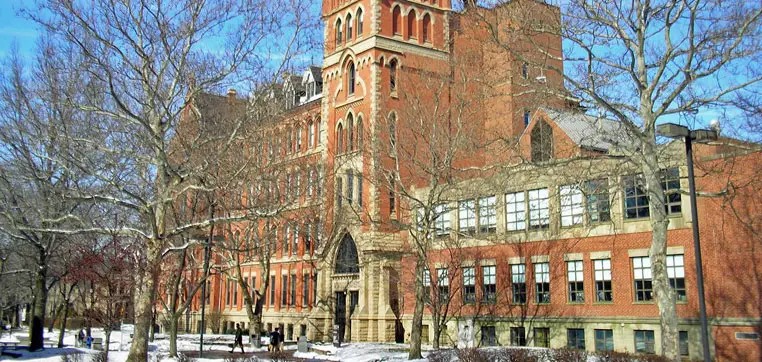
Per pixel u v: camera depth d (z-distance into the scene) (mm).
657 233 26969
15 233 41219
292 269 68375
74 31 31938
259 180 42125
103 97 35062
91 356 37375
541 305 42000
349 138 59469
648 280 36938
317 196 53094
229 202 42531
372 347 45344
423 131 40719
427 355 35562
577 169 32062
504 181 34844
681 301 35219
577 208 40844
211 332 77500
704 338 19812
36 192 43250
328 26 65312
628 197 38125
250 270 75625
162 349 45031
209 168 34562
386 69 59188
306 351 45688
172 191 32781
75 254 45250
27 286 67312
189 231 36312
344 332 57875
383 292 54406
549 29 28359
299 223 51719
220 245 34531
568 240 40969
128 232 31578
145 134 33719
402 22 60656
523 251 43469
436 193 45156
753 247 32594
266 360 35031
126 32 29156
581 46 28078
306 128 68688
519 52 31125
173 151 34219
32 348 41625
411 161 42344
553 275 41562
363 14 61062
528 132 43344
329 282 60062
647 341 36375
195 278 65500
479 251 46250
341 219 54875
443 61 50562
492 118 43344
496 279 45000
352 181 56219
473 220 47031
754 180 29672
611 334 38094
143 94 33406
